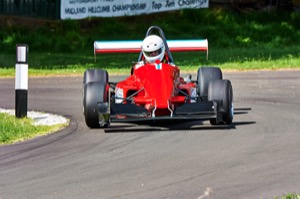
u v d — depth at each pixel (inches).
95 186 1080.2
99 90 1556.3
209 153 1289.4
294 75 2733.8
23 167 1216.2
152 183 1088.2
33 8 4712.1
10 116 1737.2
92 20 4771.2
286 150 1302.9
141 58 1732.3
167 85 1551.4
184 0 4955.7
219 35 4690.0
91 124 1568.7
